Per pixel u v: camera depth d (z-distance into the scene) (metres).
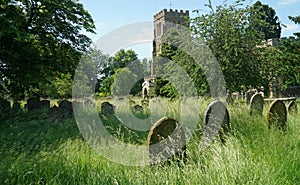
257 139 5.85
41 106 18.45
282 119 7.65
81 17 17.70
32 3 16.09
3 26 9.77
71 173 4.72
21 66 14.67
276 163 4.74
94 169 4.84
